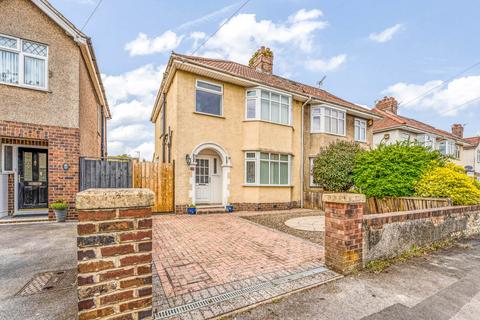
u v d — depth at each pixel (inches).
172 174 413.7
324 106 581.3
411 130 872.3
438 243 224.8
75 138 335.0
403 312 114.3
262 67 666.8
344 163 493.7
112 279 80.7
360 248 162.2
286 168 520.7
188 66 410.9
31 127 308.8
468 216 264.2
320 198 512.7
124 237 82.8
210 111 453.7
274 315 110.5
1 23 301.7
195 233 268.4
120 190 85.3
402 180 348.5
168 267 166.6
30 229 269.1
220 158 483.5
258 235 261.4
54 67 327.0
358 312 113.7
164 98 515.5
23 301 116.3
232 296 125.9
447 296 130.3
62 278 142.7
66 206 312.5
